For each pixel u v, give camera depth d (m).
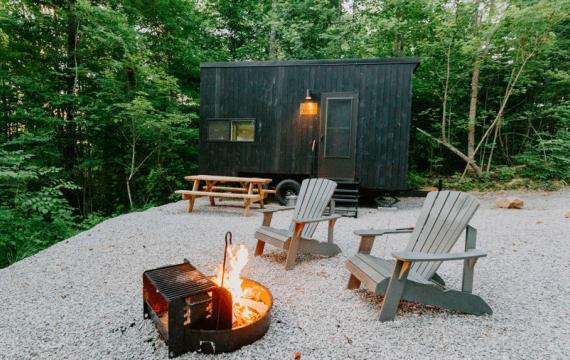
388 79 6.81
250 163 7.68
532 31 8.24
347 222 5.48
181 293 1.76
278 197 7.38
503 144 11.34
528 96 10.73
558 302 2.48
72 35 8.40
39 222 5.59
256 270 3.15
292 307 2.37
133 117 7.85
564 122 9.65
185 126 9.15
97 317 2.22
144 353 1.80
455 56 9.86
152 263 3.33
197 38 11.90
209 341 1.78
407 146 6.75
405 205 7.57
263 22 11.79
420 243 2.69
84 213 9.04
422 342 1.93
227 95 7.75
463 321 2.19
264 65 7.47
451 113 10.39
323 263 3.37
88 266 3.22
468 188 9.46
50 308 2.36
